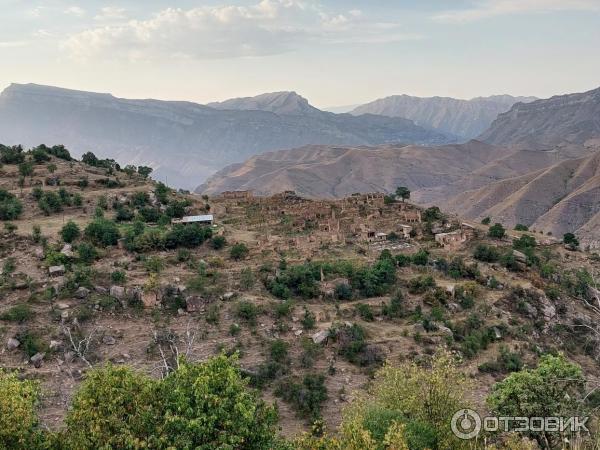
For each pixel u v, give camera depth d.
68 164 127.81
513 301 80.31
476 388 57.34
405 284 79.81
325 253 89.12
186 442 25.30
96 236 81.56
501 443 37.50
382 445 30.39
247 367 56.81
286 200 134.00
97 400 27.31
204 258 81.75
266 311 66.69
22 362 53.78
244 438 27.08
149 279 67.31
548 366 41.56
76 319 59.47
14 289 63.53
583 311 83.94
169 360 56.12
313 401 52.88
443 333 67.31
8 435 26.30
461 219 129.25
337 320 67.31
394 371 40.47
